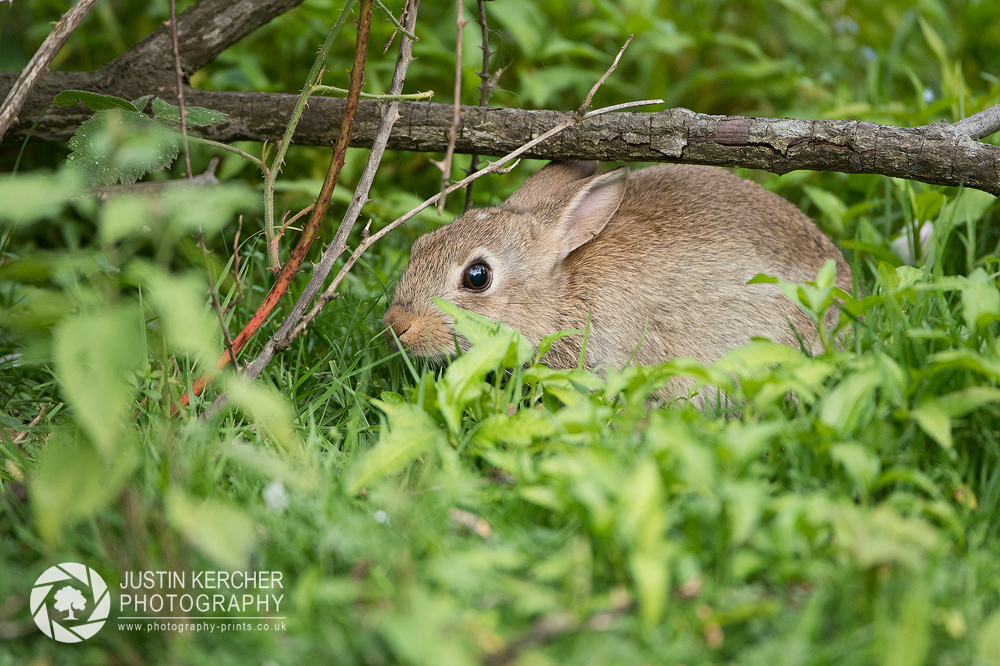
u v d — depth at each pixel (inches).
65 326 140.5
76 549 166.9
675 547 146.2
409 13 238.1
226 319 262.7
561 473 157.0
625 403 212.8
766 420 201.3
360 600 149.2
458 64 216.4
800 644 134.6
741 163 275.6
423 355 276.2
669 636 139.3
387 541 159.8
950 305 268.1
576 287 297.0
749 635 143.6
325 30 402.0
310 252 337.7
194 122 223.1
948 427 172.4
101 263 217.5
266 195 230.1
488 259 290.5
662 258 291.6
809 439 179.8
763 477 181.9
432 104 294.0
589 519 153.6
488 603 149.4
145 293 272.1
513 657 135.4
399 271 332.2
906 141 260.5
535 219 301.9
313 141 301.3
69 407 232.8
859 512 152.8
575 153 288.7
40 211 139.4
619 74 467.5
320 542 159.9
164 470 175.2
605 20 455.5
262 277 313.0
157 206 139.0
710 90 458.6
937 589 147.7
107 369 138.9
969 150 256.5
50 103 299.9
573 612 142.1
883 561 142.1
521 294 295.9
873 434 186.4
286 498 175.6
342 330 284.2
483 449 189.0
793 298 209.9
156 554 160.7
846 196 364.5
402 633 128.1
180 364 250.2
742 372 201.9
